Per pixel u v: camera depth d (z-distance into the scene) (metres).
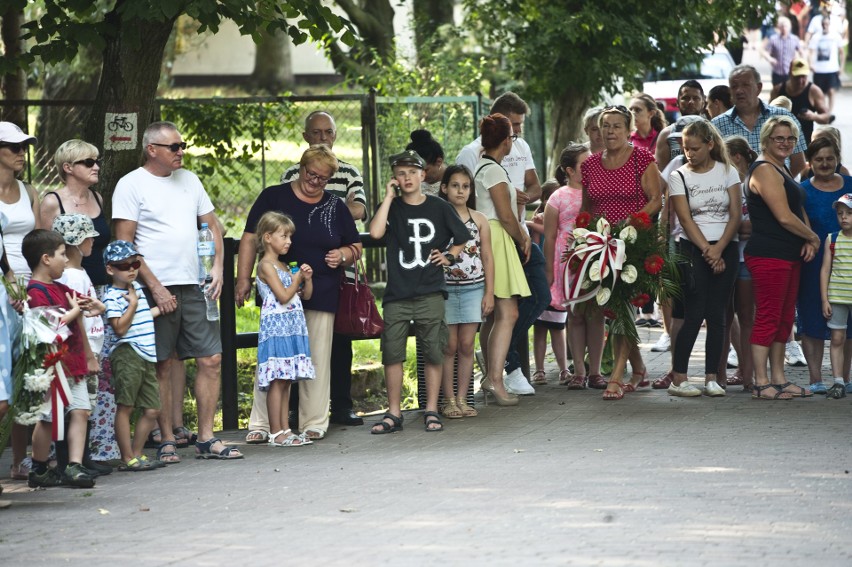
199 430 16.92
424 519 12.71
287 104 27.50
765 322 19.58
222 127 27.20
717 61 48.88
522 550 11.40
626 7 35.50
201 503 13.88
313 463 16.17
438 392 18.50
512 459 15.88
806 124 33.19
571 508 13.05
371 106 28.16
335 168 17.72
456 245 18.25
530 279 20.47
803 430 17.27
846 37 73.12
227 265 19.39
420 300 18.16
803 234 19.36
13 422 14.45
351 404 19.33
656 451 16.09
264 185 27.48
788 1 41.50
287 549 11.66
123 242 15.80
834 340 19.81
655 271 19.36
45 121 27.45
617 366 20.23
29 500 14.27
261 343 17.30
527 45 35.62
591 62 35.38
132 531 12.59
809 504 13.09
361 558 11.24
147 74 19.83
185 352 16.80
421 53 38.31
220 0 19.62
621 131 19.94
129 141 19.81
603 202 20.17
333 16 20.89
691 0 35.88
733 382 21.28
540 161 39.34
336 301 17.94
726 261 19.80
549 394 20.86
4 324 14.16
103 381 16.33
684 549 11.38
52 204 15.98
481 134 19.56
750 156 21.38
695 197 19.66
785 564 10.88
